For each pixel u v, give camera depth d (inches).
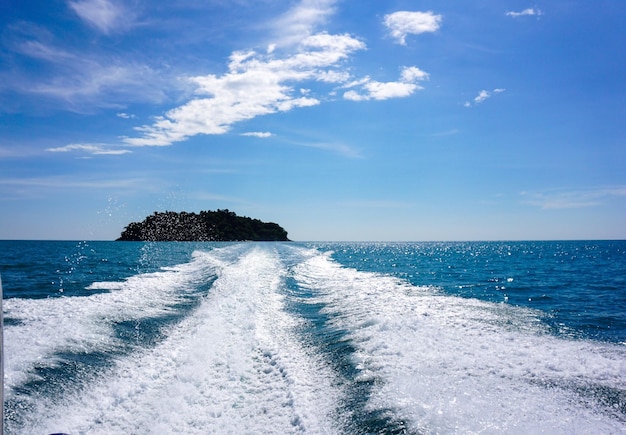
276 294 573.6
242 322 410.9
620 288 756.0
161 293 587.2
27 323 382.6
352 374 267.7
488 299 585.0
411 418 205.9
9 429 197.6
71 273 898.1
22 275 854.5
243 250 1775.3
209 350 321.7
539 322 421.7
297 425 204.4
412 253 2529.5
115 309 454.9
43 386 245.6
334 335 362.6
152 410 220.1
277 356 305.3
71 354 302.2
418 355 299.1
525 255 2303.2
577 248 3809.1
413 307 482.9
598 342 346.3
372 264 1325.0
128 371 276.4
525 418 205.5
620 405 220.1
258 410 221.8
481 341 335.6
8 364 274.4
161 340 352.2
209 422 207.9
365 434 192.7
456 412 211.2
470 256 2159.2
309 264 1079.6
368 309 469.4
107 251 2038.6
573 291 711.1
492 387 242.5
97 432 197.2
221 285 640.4
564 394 233.1
